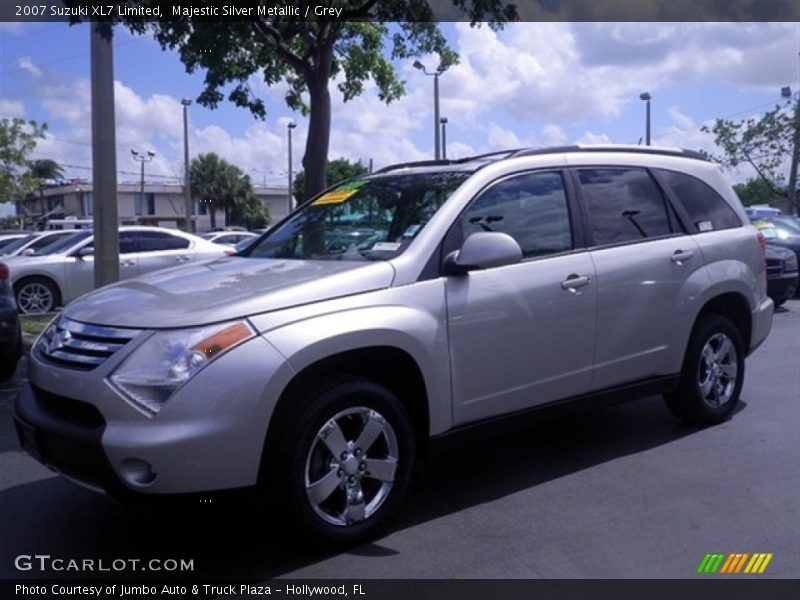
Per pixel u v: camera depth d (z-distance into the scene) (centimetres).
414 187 518
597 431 627
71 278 1373
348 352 416
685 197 611
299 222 560
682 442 597
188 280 458
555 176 536
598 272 525
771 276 1300
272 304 402
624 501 488
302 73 998
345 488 417
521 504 485
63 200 6875
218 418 370
